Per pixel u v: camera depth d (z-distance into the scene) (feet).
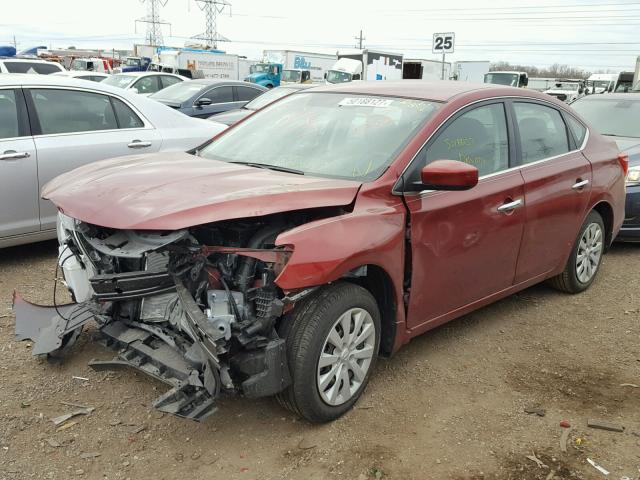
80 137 18.80
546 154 14.92
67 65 120.57
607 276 19.39
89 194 10.59
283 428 10.59
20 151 17.38
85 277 12.16
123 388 11.60
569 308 16.48
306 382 9.96
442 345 14.01
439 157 12.01
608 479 9.55
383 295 11.44
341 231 10.08
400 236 11.02
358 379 11.05
